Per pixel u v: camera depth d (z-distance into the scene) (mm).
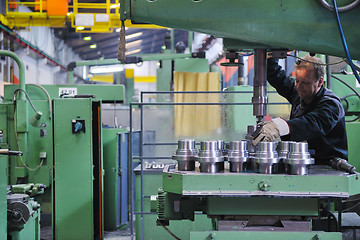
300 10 1713
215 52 9289
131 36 16391
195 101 4574
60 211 4328
